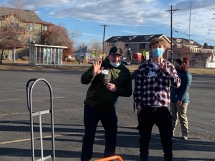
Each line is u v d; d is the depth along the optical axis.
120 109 8.07
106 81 3.45
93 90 3.50
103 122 3.59
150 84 3.37
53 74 21.70
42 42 49.06
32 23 48.16
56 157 4.09
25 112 7.15
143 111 3.39
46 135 5.18
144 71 3.41
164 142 3.43
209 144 4.96
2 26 38.06
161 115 3.35
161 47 3.40
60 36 49.97
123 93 3.53
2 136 5.02
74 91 12.06
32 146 2.91
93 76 3.41
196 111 8.19
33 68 27.66
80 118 6.66
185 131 5.18
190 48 63.44
